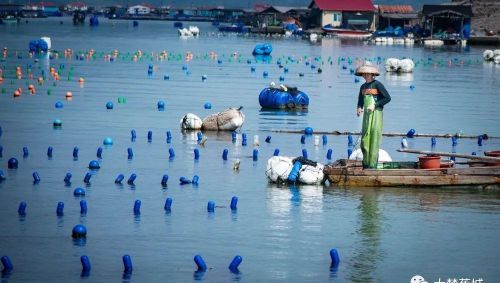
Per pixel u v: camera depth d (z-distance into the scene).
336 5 172.25
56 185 28.94
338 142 38.78
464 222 25.00
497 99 59.00
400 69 81.88
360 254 22.09
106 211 25.66
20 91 54.72
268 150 36.28
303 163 29.97
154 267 20.89
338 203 26.91
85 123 43.03
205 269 20.78
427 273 20.81
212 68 82.00
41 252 21.80
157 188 28.80
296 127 43.09
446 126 44.88
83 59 89.75
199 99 55.00
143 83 65.12
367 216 25.47
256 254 21.94
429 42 143.38
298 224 24.56
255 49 103.81
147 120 44.53
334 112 49.62
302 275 20.55
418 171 28.78
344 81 70.56
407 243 23.03
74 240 22.81
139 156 34.41
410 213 25.88
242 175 31.00
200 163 33.16
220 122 41.09
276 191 28.50
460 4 167.38
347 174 29.09
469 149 37.56
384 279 20.38
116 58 92.56
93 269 20.70
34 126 41.69
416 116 48.69
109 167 32.12
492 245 22.97
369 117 28.86
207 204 26.53
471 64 96.81
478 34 155.88
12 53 95.50
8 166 31.69
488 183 28.78
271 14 187.62
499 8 171.50
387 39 145.88
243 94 58.62
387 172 28.86
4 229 23.62
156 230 23.78
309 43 138.50
